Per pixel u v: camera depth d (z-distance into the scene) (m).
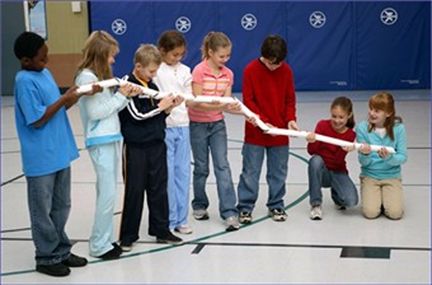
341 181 4.69
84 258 3.88
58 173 3.68
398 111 9.04
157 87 4.11
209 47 4.30
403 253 3.88
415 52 10.97
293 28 11.07
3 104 11.22
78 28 11.41
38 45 3.52
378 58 11.04
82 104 3.80
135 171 3.99
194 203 4.70
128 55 11.38
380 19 10.92
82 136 8.27
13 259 4.02
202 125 4.45
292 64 11.19
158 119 4.00
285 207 4.91
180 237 4.30
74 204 5.23
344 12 10.95
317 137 4.37
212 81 4.36
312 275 3.58
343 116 4.55
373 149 4.41
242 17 11.10
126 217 4.05
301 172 5.97
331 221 4.53
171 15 11.21
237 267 3.74
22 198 5.50
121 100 3.78
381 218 4.57
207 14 11.15
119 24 11.31
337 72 11.16
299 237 4.22
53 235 3.68
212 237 4.28
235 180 5.79
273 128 4.33
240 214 4.58
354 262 3.76
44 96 3.54
